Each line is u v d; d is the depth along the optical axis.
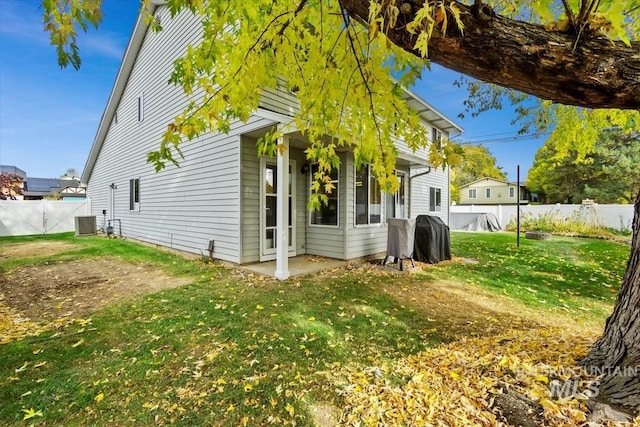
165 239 8.50
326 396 2.09
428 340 2.91
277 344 2.84
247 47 1.97
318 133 2.58
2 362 2.52
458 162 1.86
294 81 2.26
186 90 2.23
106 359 2.58
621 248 9.05
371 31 1.28
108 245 9.08
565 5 1.25
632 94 1.27
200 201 7.16
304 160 7.25
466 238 11.84
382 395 2.06
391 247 6.20
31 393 2.12
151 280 5.18
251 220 6.23
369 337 2.99
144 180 9.59
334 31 1.97
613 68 1.24
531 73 1.32
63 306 3.90
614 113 4.24
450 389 2.04
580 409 1.66
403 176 8.66
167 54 8.09
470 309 3.80
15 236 11.73
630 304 1.78
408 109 2.13
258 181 6.35
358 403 2.00
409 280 5.21
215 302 4.01
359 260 6.83
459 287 4.80
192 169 7.43
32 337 2.99
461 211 18.88
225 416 1.91
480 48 1.31
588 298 4.28
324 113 2.43
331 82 2.12
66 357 2.61
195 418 1.89
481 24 1.29
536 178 22.08
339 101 2.25
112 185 12.16
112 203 12.30
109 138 12.54
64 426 1.83
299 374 2.35
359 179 6.94
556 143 5.65
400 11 1.34
